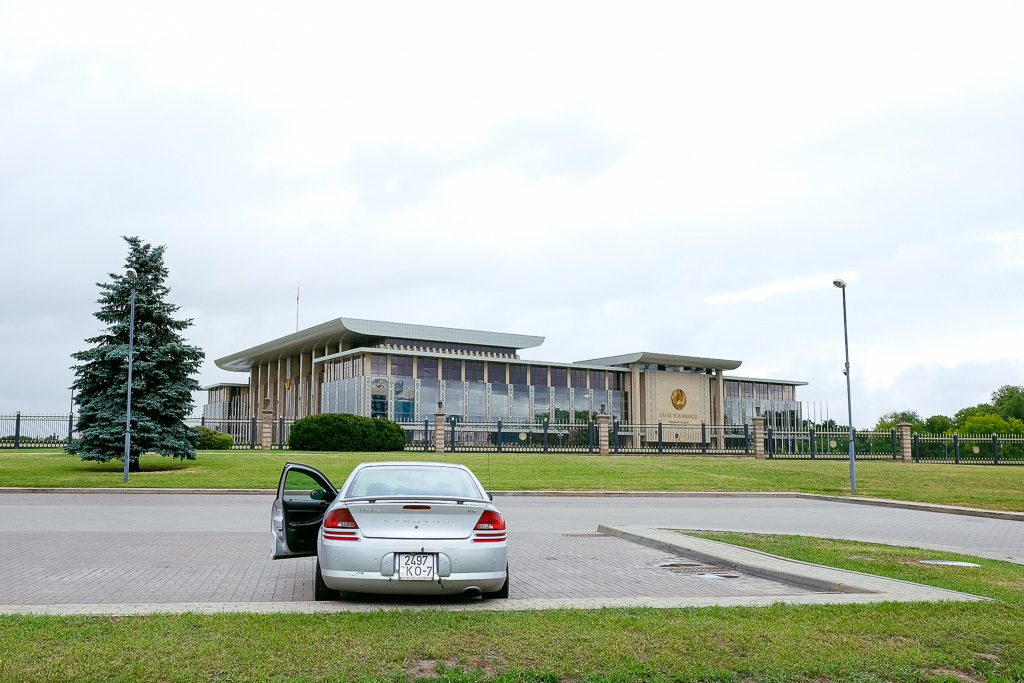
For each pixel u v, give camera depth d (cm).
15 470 2992
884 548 1294
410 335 6994
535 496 2638
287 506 969
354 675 541
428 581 737
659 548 1332
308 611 727
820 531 1692
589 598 850
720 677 550
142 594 879
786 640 637
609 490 2752
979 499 2572
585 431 5453
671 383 7912
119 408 3162
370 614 711
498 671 554
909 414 10788
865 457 5484
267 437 5034
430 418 6512
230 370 9512
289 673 543
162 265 3434
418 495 800
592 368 7406
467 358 6694
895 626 684
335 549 743
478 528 761
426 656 587
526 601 793
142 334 3250
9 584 930
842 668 571
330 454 3966
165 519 1741
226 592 902
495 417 6838
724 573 1079
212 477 2831
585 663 573
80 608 725
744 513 2141
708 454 5550
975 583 948
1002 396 11031
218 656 574
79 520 1697
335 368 6906
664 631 658
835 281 2928
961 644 636
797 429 9100
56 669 534
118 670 538
